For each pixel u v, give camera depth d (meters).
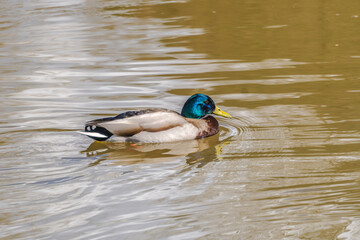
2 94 15.11
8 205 8.74
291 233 7.71
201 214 8.32
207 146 11.48
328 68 16.91
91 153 11.05
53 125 12.63
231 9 26.14
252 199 8.78
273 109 13.59
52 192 9.21
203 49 19.83
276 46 19.80
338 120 12.62
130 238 7.67
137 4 28.94
